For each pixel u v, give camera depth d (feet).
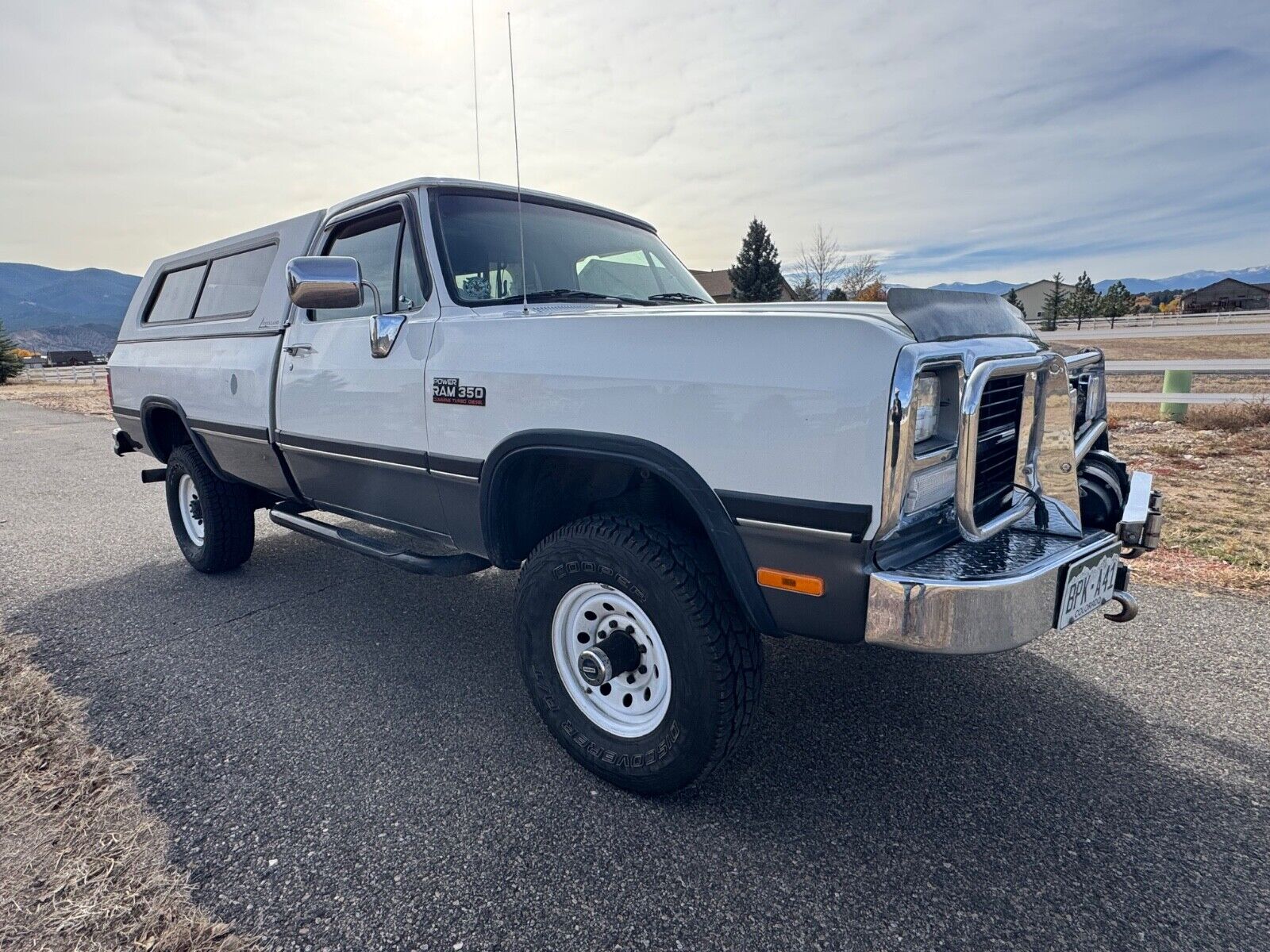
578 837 7.45
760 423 6.63
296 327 12.04
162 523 21.31
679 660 7.42
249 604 14.28
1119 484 9.78
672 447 7.19
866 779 8.38
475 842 7.40
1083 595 7.46
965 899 6.56
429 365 9.46
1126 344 78.89
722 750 7.46
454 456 9.26
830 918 6.37
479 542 9.59
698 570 7.41
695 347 7.07
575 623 8.48
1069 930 6.21
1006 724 9.48
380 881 6.88
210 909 6.53
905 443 6.14
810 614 6.79
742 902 6.56
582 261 11.60
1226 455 25.46
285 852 7.27
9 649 12.20
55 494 25.59
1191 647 11.45
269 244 13.24
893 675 10.87
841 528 6.34
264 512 22.29
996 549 7.39
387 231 10.79
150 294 17.47
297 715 9.97
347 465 11.29
